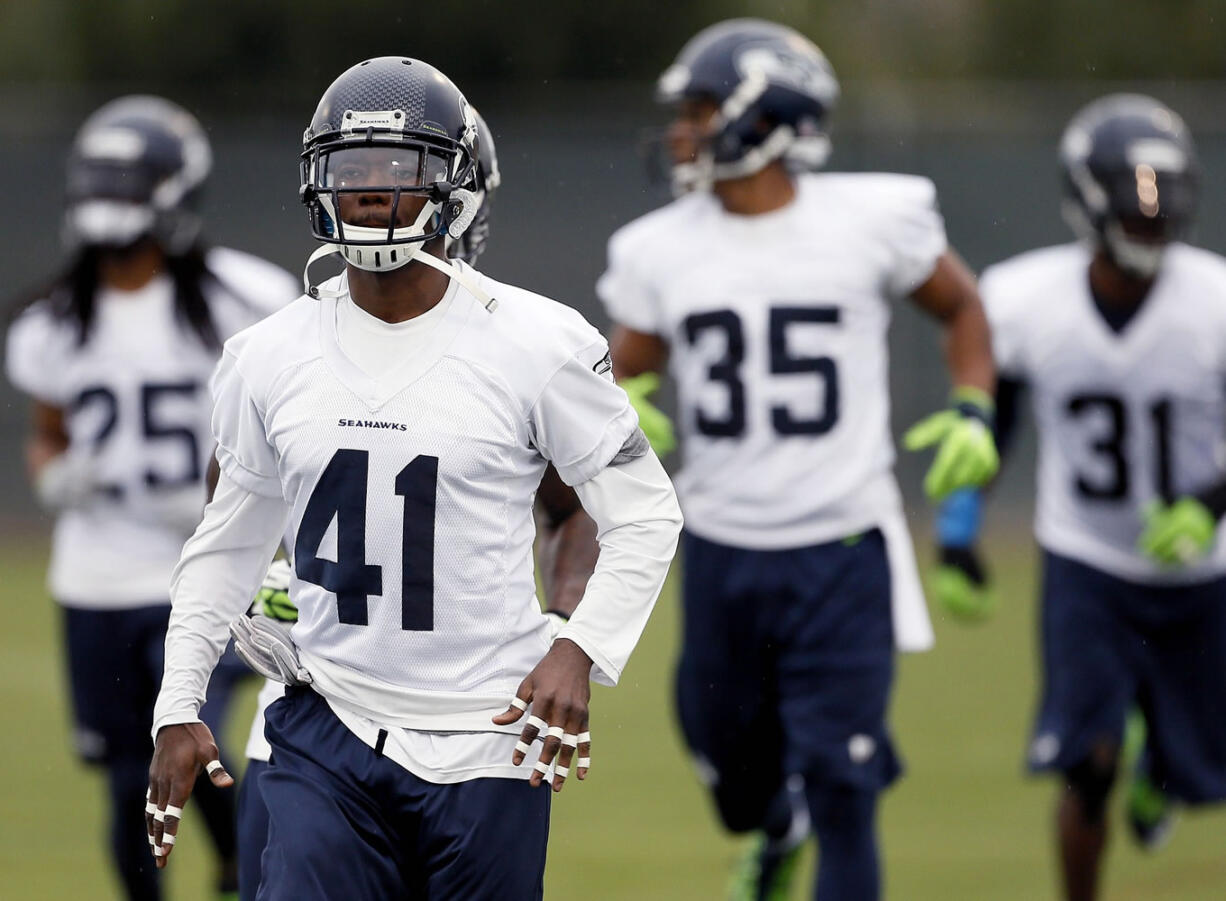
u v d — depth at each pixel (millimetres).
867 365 19703
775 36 20078
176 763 11836
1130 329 21734
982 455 19156
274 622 12438
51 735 29844
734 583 19547
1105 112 22219
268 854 11836
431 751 11750
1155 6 71312
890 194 19828
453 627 11648
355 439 11500
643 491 11953
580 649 11570
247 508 12148
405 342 11586
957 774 26984
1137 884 22172
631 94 56000
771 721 20094
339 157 11477
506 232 50219
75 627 21141
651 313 20359
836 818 18797
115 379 21562
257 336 11898
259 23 66062
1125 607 21375
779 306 19547
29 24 66750
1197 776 21734
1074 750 20875
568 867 22062
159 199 21781
